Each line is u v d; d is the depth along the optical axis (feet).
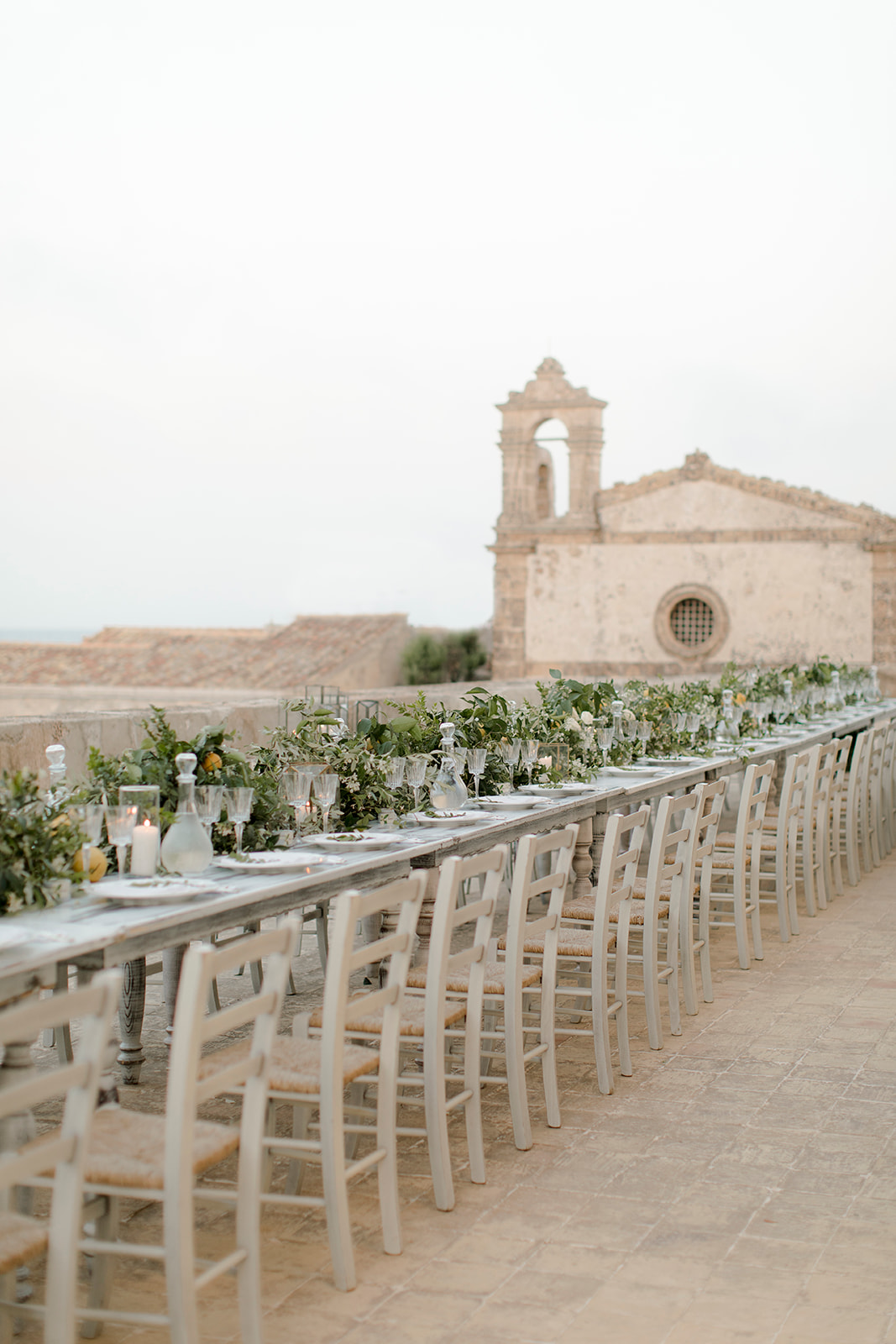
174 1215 9.08
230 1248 11.81
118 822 12.85
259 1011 9.91
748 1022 19.45
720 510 94.43
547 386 97.50
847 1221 12.40
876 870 32.68
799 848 30.91
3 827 11.31
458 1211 12.70
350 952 11.14
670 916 18.92
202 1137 9.95
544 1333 10.30
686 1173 13.62
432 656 109.70
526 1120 14.38
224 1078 9.59
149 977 22.39
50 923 10.85
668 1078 16.88
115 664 104.17
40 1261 11.71
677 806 18.65
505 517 98.78
